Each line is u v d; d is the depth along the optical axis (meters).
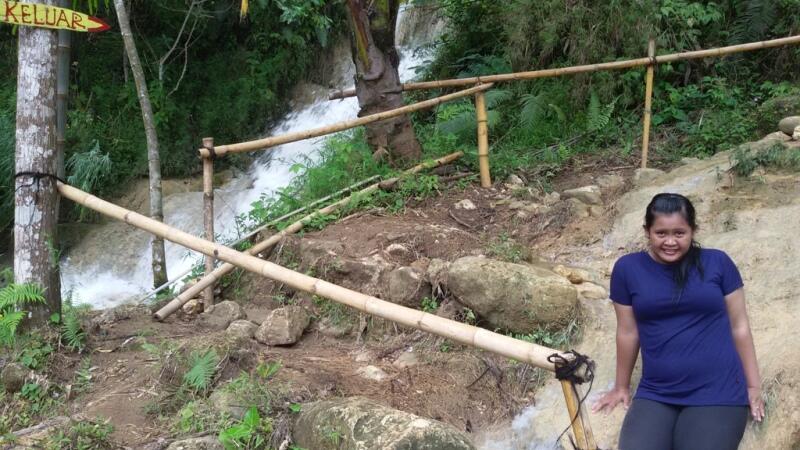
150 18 12.16
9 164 9.65
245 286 5.72
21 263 4.42
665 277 3.02
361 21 6.75
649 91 6.87
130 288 8.70
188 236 4.11
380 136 6.95
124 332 4.92
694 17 8.34
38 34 4.28
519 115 8.30
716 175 5.93
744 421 2.94
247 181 10.97
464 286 4.70
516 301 4.51
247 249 5.86
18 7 4.13
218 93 12.09
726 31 8.52
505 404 4.23
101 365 4.41
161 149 11.16
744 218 5.15
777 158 5.83
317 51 12.48
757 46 6.84
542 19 8.49
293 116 12.02
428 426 3.19
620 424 3.77
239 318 5.20
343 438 3.30
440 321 3.18
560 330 4.51
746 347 3.01
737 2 8.48
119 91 11.58
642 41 8.08
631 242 5.43
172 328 5.08
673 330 3.00
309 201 6.39
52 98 4.37
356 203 6.12
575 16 8.25
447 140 7.20
